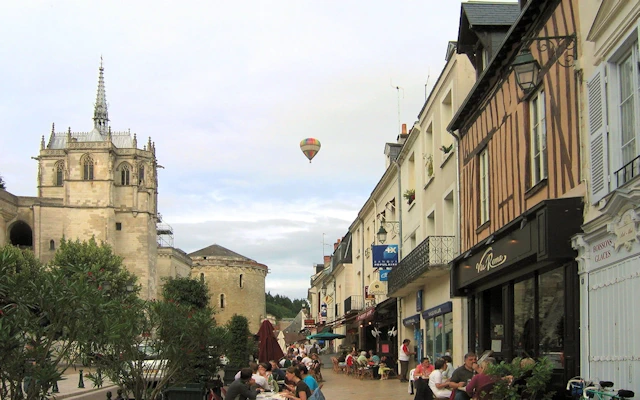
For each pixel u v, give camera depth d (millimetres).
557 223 10414
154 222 92562
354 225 41969
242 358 27953
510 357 14305
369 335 39000
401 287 24516
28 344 7621
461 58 19359
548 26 11703
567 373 10664
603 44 9422
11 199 83375
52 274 7820
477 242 16562
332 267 54156
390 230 31422
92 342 8781
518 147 13430
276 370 19047
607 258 9305
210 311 15906
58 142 97062
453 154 19422
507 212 14109
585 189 10242
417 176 25500
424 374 14672
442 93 21094
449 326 20000
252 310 107438
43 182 91750
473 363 11070
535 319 12680
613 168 9234
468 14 16859
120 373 12156
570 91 10789
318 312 70938
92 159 86875
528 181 12852
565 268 10805
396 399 18375
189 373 13758
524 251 12070
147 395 12445
